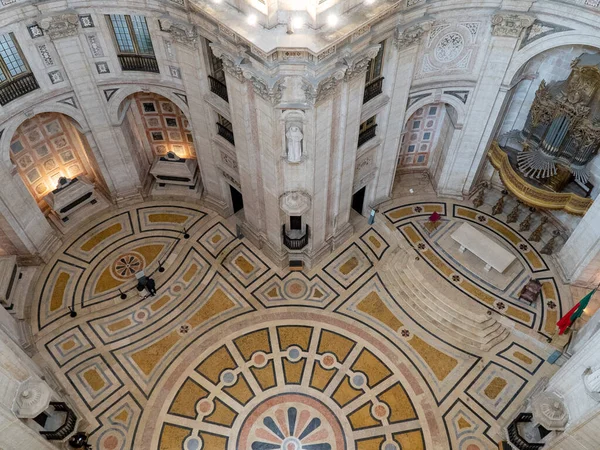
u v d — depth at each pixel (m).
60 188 25.88
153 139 27.52
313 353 22.53
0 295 22.91
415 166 28.06
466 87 22.33
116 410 21.08
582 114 20.06
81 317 23.59
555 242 25.22
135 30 20.91
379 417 20.89
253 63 17.16
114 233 26.64
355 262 25.42
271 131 18.81
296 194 21.52
